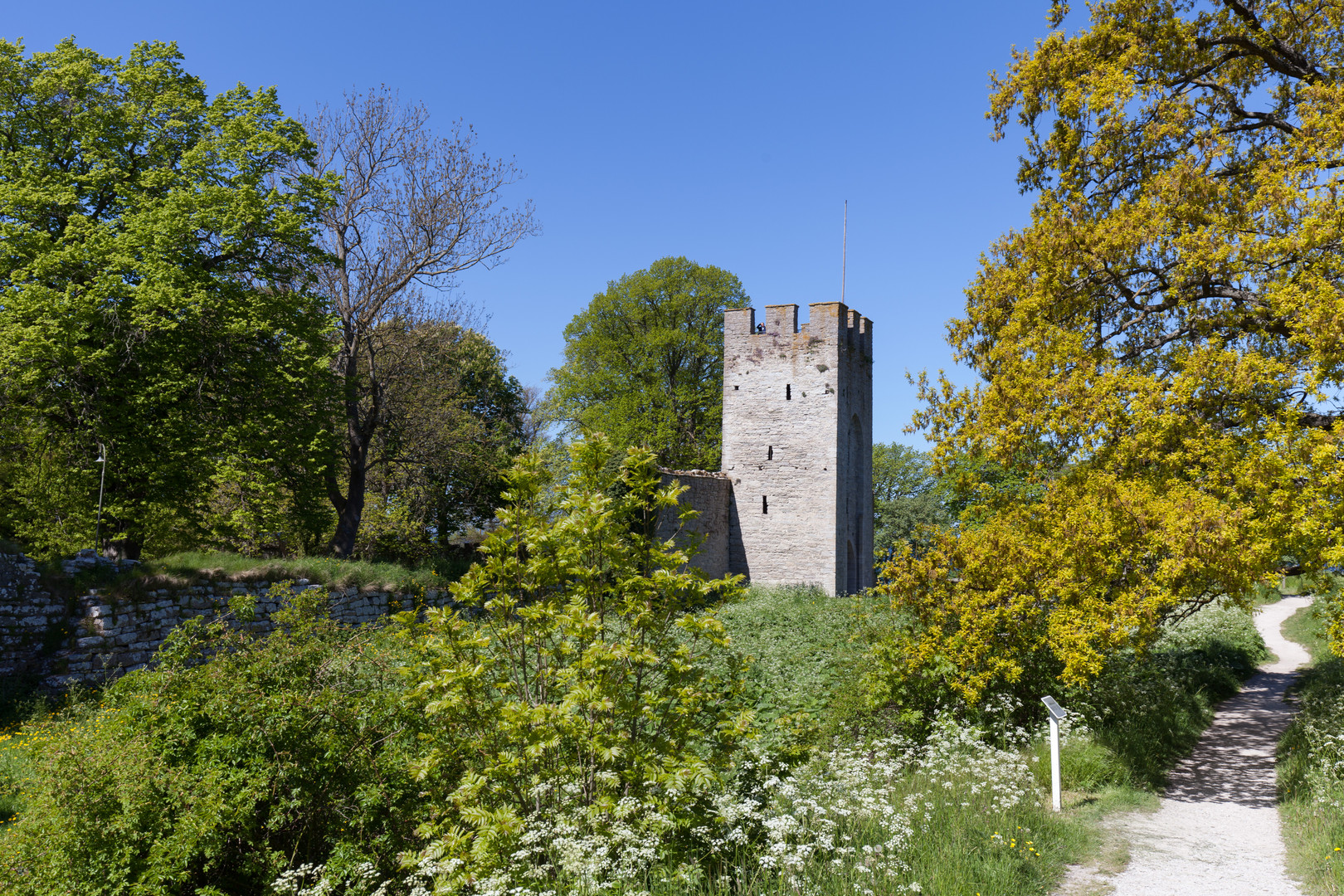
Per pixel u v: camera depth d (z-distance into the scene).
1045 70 15.37
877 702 12.29
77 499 20.42
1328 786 9.07
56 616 15.97
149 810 6.53
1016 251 14.90
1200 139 13.88
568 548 7.30
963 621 11.82
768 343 35.97
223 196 22.02
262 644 7.91
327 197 24.42
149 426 21.25
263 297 22.86
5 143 21.75
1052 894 6.92
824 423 34.81
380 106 27.75
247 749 7.06
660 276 45.53
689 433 45.41
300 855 7.17
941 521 63.69
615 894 5.85
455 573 28.30
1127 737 11.42
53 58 22.05
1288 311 11.01
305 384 23.84
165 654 7.71
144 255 20.95
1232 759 12.14
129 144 22.80
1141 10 14.84
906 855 6.82
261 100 24.20
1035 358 13.13
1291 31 14.76
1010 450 12.97
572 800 6.86
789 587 31.39
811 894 5.95
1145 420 11.55
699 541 7.78
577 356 47.06
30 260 20.83
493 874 5.91
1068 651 10.69
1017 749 11.20
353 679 7.93
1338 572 11.38
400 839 7.19
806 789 8.03
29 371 19.59
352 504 28.09
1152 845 8.16
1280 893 6.90
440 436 31.12
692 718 7.35
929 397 14.46
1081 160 14.70
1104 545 11.05
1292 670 21.44
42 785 6.58
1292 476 10.22
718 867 6.43
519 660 7.52
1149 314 14.23
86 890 6.20
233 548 24.56
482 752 7.06
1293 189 11.48
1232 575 9.99
